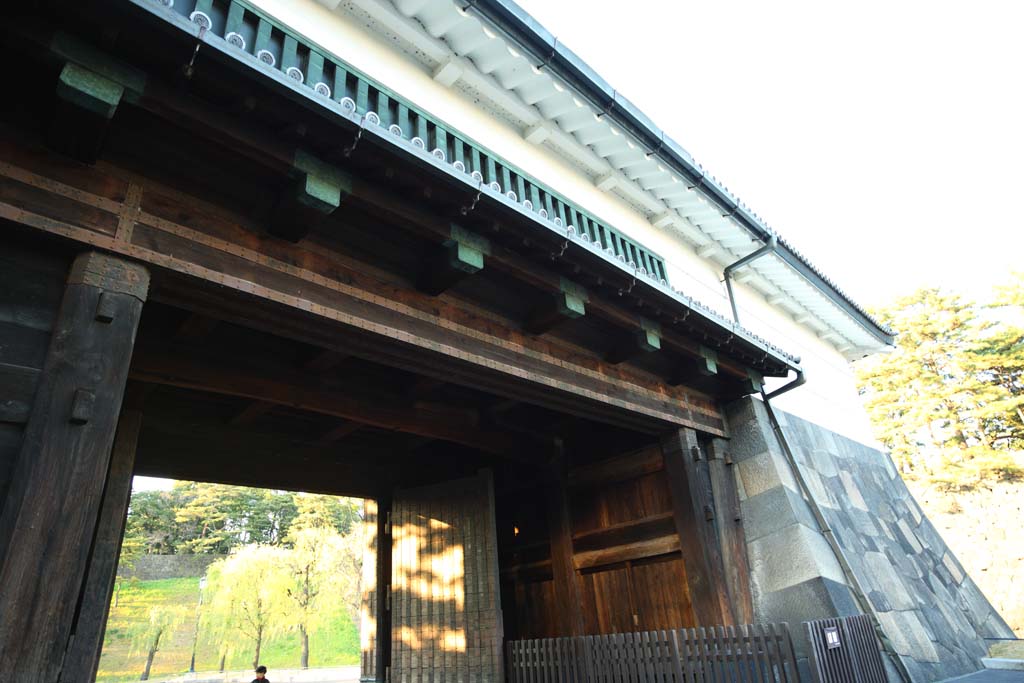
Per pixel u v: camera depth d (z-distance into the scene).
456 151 4.43
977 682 6.50
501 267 4.36
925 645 6.80
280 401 5.31
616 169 7.64
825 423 10.12
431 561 7.29
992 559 17.78
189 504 35.94
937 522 19.69
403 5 5.45
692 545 6.26
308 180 3.25
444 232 3.93
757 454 7.15
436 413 6.50
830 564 6.48
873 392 24.59
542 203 5.24
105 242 2.88
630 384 6.18
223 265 3.30
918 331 23.66
